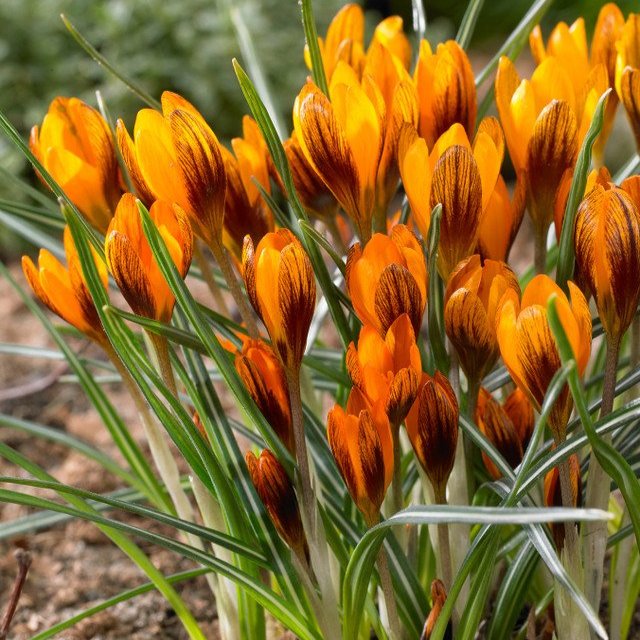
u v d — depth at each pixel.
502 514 0.42
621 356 0.62
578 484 0.48
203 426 0.50
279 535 0.50
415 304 0.45
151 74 1.32
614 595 0.54
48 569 0.68
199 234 0.48
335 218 0.52
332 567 0.53
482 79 0.55
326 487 0.53
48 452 0.82
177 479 0.53
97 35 1.34
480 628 0.55
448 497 0.50
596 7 1.49
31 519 0.56
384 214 0.50
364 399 0.45
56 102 0.50
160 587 0.54
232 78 1.34
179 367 0.49
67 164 0.50
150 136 0.46
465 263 0.46
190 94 1.35
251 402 0.47
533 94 0.48
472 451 0.51
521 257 1.11
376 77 0.50
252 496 0.50
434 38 1.54
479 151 0.46
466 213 0.46
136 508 0.48
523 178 0.49
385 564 0.49
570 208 0.46
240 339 0.52
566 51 0.52
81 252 0.46
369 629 0.56
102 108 0.53
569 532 0.47
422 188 0.46
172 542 0.48
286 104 1.36
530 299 0.44
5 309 1.07
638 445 0.50
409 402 0.45
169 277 0.45
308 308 0.45
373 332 0.44
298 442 0.47
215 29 1.34
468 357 0.47
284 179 0.47
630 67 0.49
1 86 1.31
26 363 0.96
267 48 1.36
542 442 0.52
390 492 0.51
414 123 0.49
